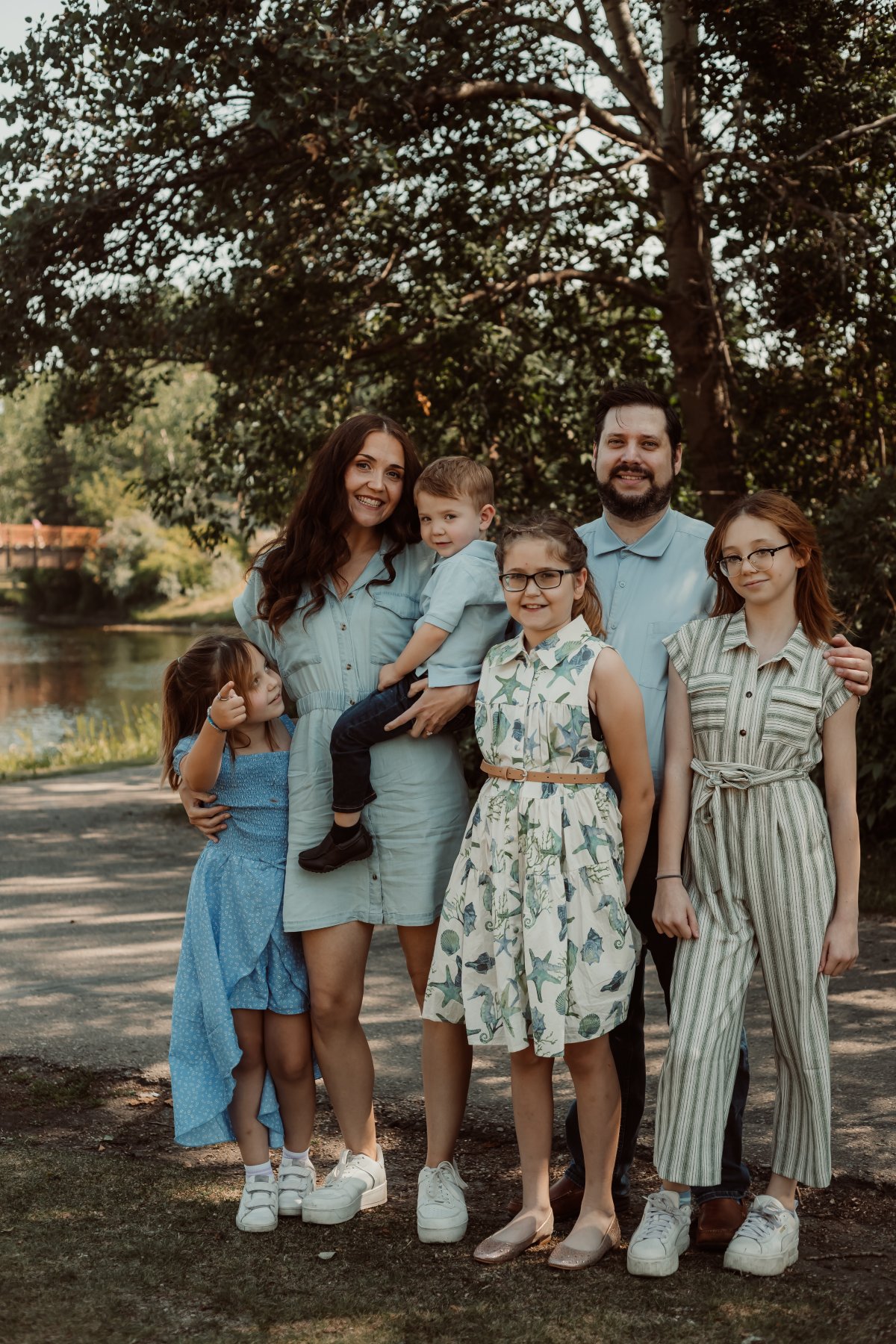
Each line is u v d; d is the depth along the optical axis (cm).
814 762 270
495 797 272
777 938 263
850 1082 367
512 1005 264
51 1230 279
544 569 270
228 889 291
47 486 6100
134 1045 415
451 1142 285
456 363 883
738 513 270
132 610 5175
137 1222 285
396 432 299
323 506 297
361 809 285
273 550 306
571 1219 291
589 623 283
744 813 266
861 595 691
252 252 848
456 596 283
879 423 903
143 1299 248
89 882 705
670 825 275
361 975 295
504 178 898
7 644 4150
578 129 781
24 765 1398
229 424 924
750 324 882
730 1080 260
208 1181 312
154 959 529
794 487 924
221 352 905
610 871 268
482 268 885
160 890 679
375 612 297
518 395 895
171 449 4409
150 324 916
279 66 718
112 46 765
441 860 291
